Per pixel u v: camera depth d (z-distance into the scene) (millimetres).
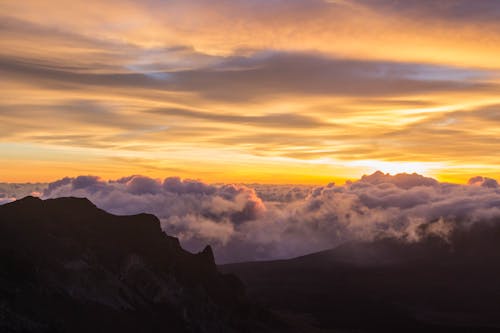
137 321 133375
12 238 134250
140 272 155875
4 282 113438
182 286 166000
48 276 125938
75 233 155375
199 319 156750
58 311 115688
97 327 119750
